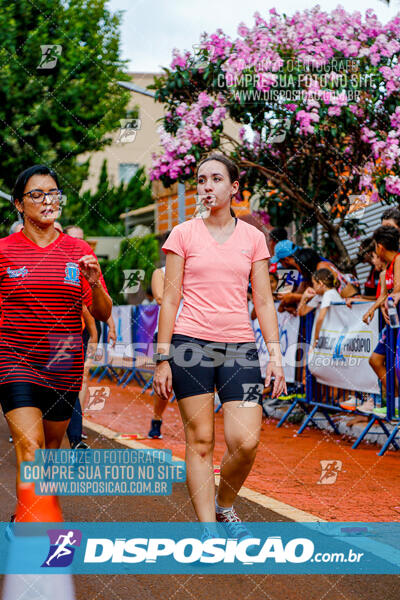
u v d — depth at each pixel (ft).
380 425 22.52
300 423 27.61
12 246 11.41
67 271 11.35
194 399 11.70
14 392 10.87
